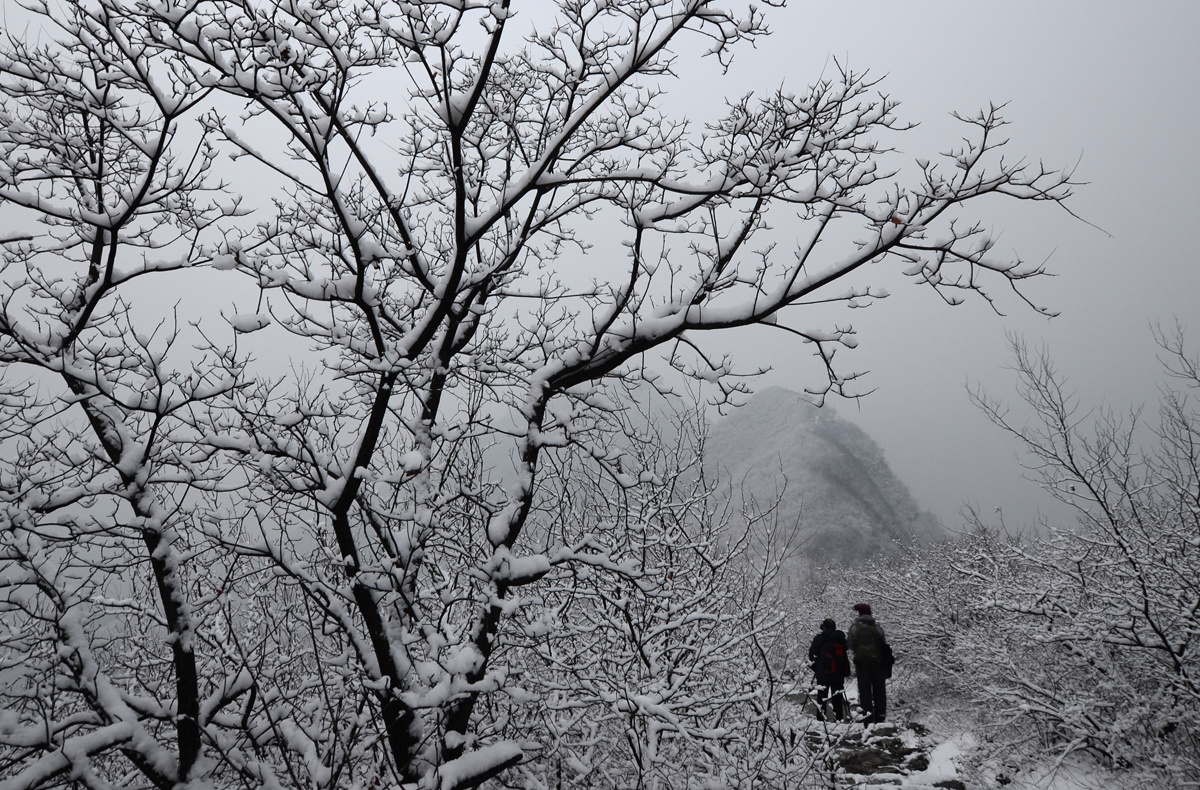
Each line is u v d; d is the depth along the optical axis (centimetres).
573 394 503
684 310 445
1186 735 571
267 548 401
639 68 460
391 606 452
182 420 414
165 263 462
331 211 533
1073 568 687
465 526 528
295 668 511
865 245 413
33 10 415
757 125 482
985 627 809
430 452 450
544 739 495
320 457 406
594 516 621
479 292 525
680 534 598
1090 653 627
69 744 350
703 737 446
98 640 513
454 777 369
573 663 498
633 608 543
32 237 462
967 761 698
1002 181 390
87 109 446
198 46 384
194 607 413
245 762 397
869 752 768
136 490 416
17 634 418
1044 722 635
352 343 445
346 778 417
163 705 411
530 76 575
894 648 1170
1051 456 629
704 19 444
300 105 411
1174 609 559
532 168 447
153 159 425
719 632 577
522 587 525
